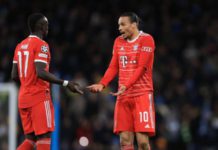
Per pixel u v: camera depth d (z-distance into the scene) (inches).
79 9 2461.9
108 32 2391.7
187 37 2458.2
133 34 1042.1
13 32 2310.5
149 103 1037.2
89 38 2330.2
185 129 1950.1
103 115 1923.0
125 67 1043.3
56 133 1489.9
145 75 1040.2
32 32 1010.7
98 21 2421.3
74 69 2142.0
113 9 2485.2
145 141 1035.3
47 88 1004.6
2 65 2132.1
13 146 1699.1
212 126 1982.0
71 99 1940.2
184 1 2591.0
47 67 995.3
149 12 2511.1
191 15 2556.6
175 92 2084.2
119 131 1051.3
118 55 1053.2
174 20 2516.0
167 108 1993.1
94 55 2228.1
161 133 1898.4
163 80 2140.7
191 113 1979.6
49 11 2449.6
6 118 1705.2
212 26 2522.1
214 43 2452.0
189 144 1945.1
